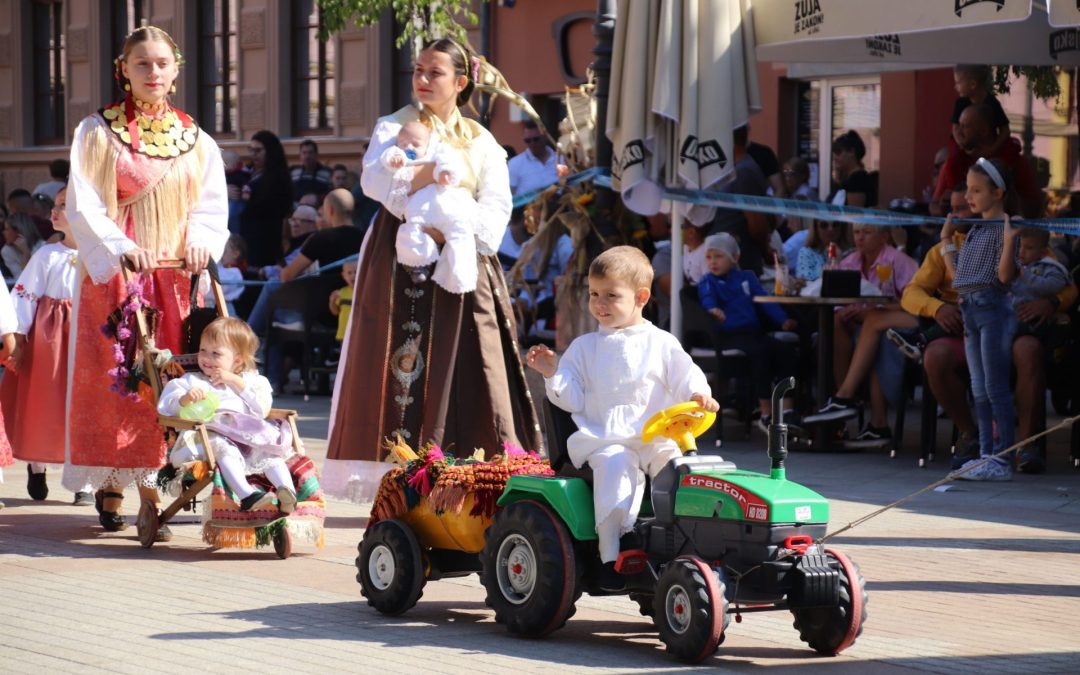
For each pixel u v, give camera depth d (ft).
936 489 41.65
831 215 48.37
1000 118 51.55
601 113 51.37
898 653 23.25
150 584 27.94
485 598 26.91
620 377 23.84
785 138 82.89
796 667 22.25
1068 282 46.03
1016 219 44.01
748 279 52.08
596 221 51.49
